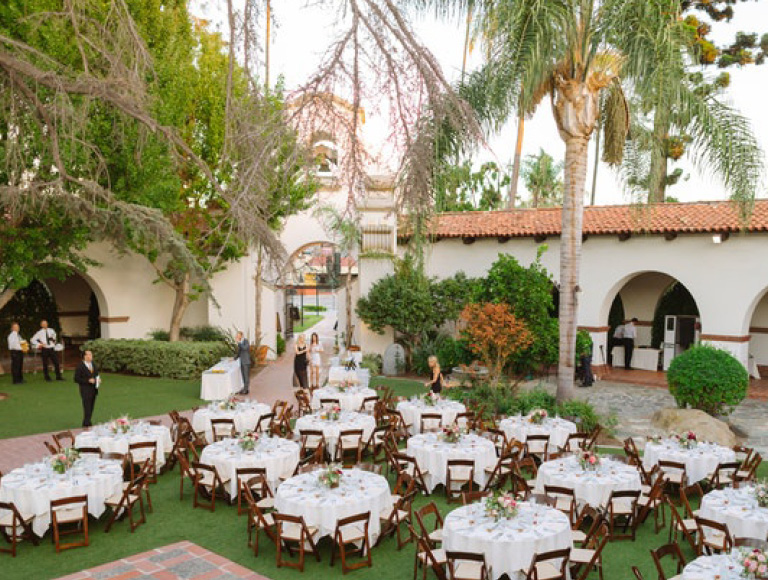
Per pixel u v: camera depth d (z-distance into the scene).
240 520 9.16
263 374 22.33
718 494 8.35
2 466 11.42
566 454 10.16
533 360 16.47
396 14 4.50
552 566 6.87
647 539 8.61
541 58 11.48
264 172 4.92
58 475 8.73
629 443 11.24
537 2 11.05
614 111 14.99
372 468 9.23
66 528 8.82
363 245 22.42
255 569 7.58
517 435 11.97
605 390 19.47
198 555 7.95
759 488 8.02
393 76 4.45
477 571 6.88
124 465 10.46
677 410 14.82
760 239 18.69
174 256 17.70
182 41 19.19
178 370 20.72
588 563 6.94
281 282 6.23
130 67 8.05
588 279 21.84
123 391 18.64
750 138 12.45
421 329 21.61
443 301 21.97
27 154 11.67
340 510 7.79
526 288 16.36
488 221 23.28
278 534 7.59
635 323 24.75
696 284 19.83
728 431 13.78
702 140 12.73
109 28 8.24
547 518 7.40
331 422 12.05
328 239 24.78
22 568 7.57
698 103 12.51
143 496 10.18
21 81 8.52
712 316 19.58
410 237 6.92
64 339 27.98
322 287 36.53
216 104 19.47
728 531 7.16
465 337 16.16
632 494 8.31
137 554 7.99
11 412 15.79
